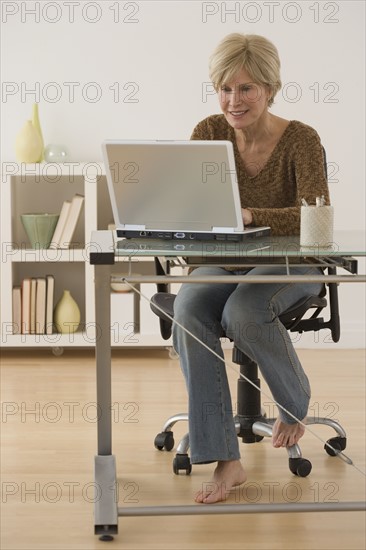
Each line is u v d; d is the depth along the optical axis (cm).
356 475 286
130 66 479
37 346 474
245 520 247
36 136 461
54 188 492
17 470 290
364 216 485
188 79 480
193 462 260
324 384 409
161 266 291
